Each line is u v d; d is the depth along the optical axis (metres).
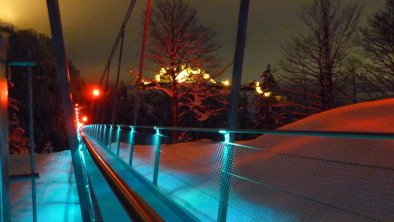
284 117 39.50
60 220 10.41
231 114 5.38
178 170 8.56
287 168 5.89
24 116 54.75
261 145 9.32
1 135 2.51
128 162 13.06
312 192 4.80
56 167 21.58
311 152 7.12
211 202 5.89
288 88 35.81
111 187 2.84
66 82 6.16
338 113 10.66
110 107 69.25
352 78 31.66
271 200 5.00
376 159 5.83
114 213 4.54
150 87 33.25
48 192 13.73
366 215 3.87
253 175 5.88
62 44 6.04
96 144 22.78
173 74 32.03
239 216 5.02
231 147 5.11
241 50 5.49
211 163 6.97
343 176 4.96
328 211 4.31
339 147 6.73
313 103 34.22
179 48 32.12
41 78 90.06
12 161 26.06
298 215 4.47
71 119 6.25
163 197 6.35
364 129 8.48
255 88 38.88
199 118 32.78
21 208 11.64
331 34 32.19
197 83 32.53
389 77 30.28
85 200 4.90
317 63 32.81
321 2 32.28
